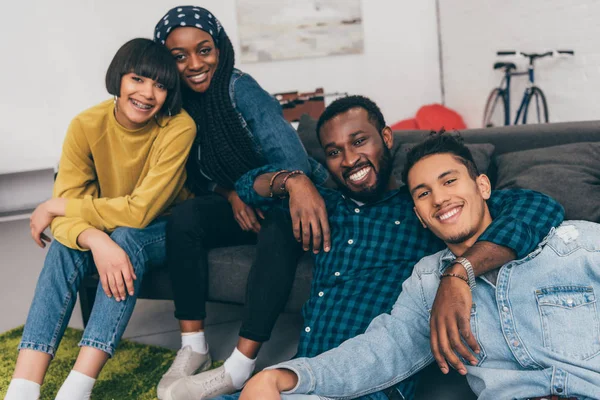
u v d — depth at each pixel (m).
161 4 5.43
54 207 1.91
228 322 2.48
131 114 1.89
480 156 2.13
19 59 5.28
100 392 1.92
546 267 1.33
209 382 1.73
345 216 1.78
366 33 5.85
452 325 1.25
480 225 1.44
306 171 2.07
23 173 5.14
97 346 1.72
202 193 2.28
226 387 1.76
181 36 2.00
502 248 1.33
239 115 2.05
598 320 1.25
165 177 1.94
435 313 1.29
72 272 1.86
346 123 1.72
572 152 2.02
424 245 1.71
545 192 1.88
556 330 1.27
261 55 5.70
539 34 4.30
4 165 5.16
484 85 5.18
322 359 1.30
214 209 2.04
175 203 2.20
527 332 1.30
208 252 2.04
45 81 5.35
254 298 1.81
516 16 4.56
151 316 2.62
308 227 1.75
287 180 1.79
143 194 1.90
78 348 2.29
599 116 3.70
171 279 1.97
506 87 4.67
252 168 2.12
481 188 1.48
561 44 4.04
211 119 2.08
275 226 1.85
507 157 2.11
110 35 5.40
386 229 1.72
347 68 5.86
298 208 1.75
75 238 1.83
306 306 1.74
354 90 5.91
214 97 2.06
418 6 5.89
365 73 5.90
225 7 5.59
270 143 2.03
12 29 5.23
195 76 2.06
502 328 1.32
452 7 5.62
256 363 2.12
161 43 2.03
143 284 2.12
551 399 1.23
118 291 1.77
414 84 6.01
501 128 2.30
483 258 1.32
